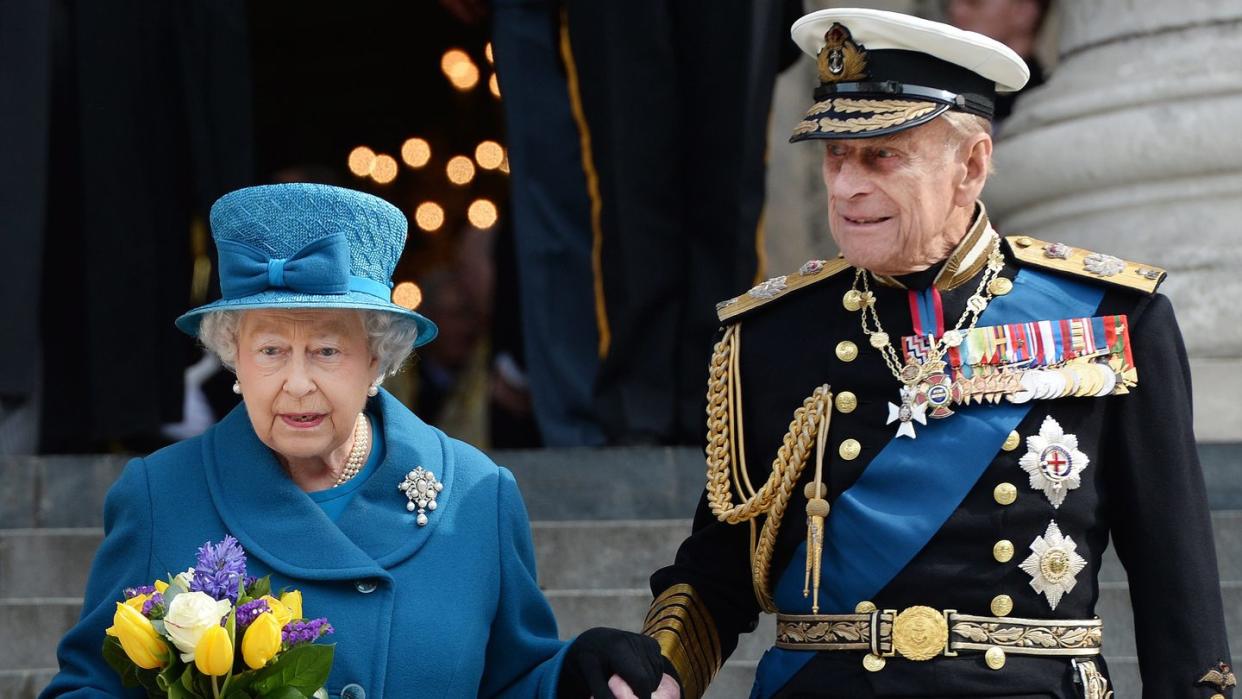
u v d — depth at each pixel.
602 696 13.38
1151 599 13.71
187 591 12.53
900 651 13.48
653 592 15.23
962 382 13.77
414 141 50.78
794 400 14.41
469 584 13.95
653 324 26.00
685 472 24.98
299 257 13.16
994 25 31.77
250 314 13.38
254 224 13.34
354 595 13.55
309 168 43.91
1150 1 28.89
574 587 22.97
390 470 14.03
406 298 43.66
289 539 13.59
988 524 13.54
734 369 14.77
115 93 28.36
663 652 14.39
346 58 52.44
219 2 28.30
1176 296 27.92
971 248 14.15
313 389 13.28
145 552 13.65
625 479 24.95
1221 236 28.02
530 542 14.68
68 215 29.12
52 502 25.56
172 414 29.47
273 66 52.84
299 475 14.07
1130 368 13.70
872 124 13.55
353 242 13.50
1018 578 13.53
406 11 51.78
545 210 27.61
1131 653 21.09
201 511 13.77
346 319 13.45
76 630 13.50
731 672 20.83
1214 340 27.72
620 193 25.83
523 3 27.70
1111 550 22.33
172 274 29.31
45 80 27.42
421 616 13.65
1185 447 13.77
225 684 12.34
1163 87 28.33
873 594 13.70
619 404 26.03
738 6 25.83
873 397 14.07
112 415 28.55
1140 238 28.38
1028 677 13.36
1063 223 29.34
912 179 13.66
